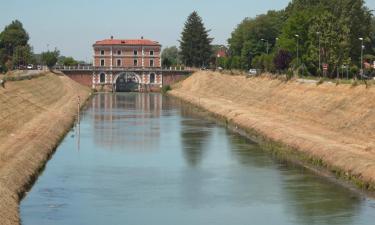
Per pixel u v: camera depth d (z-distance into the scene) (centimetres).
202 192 7481
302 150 9481
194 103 19888
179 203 6988
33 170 8050
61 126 12481
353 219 6300
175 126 13825
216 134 12344
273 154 9850
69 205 6806
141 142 11294
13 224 5716
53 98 17900
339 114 11431
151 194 7381
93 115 16325
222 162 9300
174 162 9344
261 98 16712
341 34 16912
